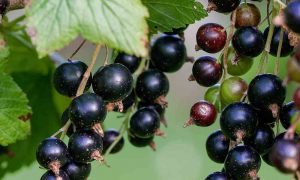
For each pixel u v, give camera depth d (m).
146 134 0.33
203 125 0.32
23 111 0.34
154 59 0.34
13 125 0.34
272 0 0.31
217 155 0.31
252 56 0.32
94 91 0.29
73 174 0.30
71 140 0.29
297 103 0.25
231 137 0.29
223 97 0.32
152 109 0.33
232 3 0.31
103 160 0.29
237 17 0.32
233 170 0.29
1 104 0.34
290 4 0.26
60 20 0.28
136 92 0.33
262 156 0.31
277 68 0.30
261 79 0.29
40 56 0.28
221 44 0.32
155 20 0.33
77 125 0.29
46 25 0.28
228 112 0.29
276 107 0.29
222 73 0.32
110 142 0.34
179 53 0.34
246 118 0.29
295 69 0.25
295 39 0.29
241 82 0.32
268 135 0.30
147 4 0.32
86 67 0.31
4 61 0.33
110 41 0.28
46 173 0.29
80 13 0.28
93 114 0.29
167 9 0.32
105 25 0.28
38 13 0.28
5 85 0.33
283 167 0.25
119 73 0.29
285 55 0.32
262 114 0.30
